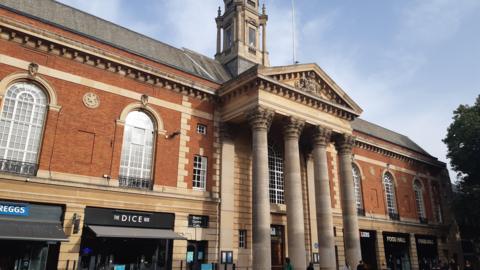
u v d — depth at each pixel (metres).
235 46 32.12
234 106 24.77
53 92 19.23
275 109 23.84
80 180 19.08
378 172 38.00
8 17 18.31
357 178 35.84
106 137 20.55
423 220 41.38
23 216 17.36
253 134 23.14
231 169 25.02
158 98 23.11
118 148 20.84
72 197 18.67
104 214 19.64
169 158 22.64
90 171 19.56
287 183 23.75
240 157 25.95
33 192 17.64
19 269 16.97
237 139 26.17
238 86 24.19
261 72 23.22
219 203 23.89
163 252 21.22
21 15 18.95
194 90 24.64
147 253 20.84
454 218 43.88
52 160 18.52
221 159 24.80
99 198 19.48
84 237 19.00
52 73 19.44
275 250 26.16
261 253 21.06
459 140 37.72
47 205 18.12
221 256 22.69
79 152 19.44
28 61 18.83
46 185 18.03
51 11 22.52
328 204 24.88
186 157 23.38
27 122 18.56
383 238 35.50
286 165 24.14
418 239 39.88
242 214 24.84
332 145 32.94
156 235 20.06
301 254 22.27
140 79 22.53
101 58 20.97
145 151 22.20
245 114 23.84
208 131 24.88
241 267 23.69
